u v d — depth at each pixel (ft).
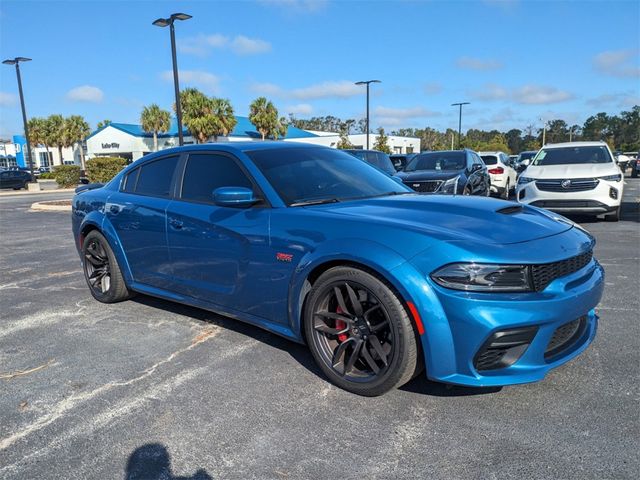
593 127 337.72
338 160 13.84
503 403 9.18
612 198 29.81
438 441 8.07
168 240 13.26
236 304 11.80
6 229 37.65
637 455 7.51
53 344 12.85
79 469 7.68
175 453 8.01
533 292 8.44
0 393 10.22
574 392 9.47
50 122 187.11
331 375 10.01
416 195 12.35
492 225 9.45
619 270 18.60
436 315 8.41
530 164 35.09
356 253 9.14
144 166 15.08
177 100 62.08
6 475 7.56
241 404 9.47
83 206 16.71
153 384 10.41
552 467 7.32
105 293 16.01
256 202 11.23
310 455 7.84
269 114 150.71
